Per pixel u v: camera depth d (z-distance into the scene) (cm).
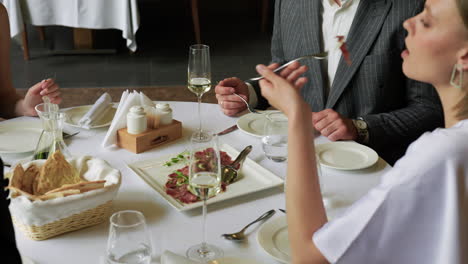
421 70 105
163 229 133
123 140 179
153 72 480
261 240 127
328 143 184
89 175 142
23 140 183
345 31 224
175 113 210
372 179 162
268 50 549
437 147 93
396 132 204
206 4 663
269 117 181
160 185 154
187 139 188
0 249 78
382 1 212
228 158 172
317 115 194
